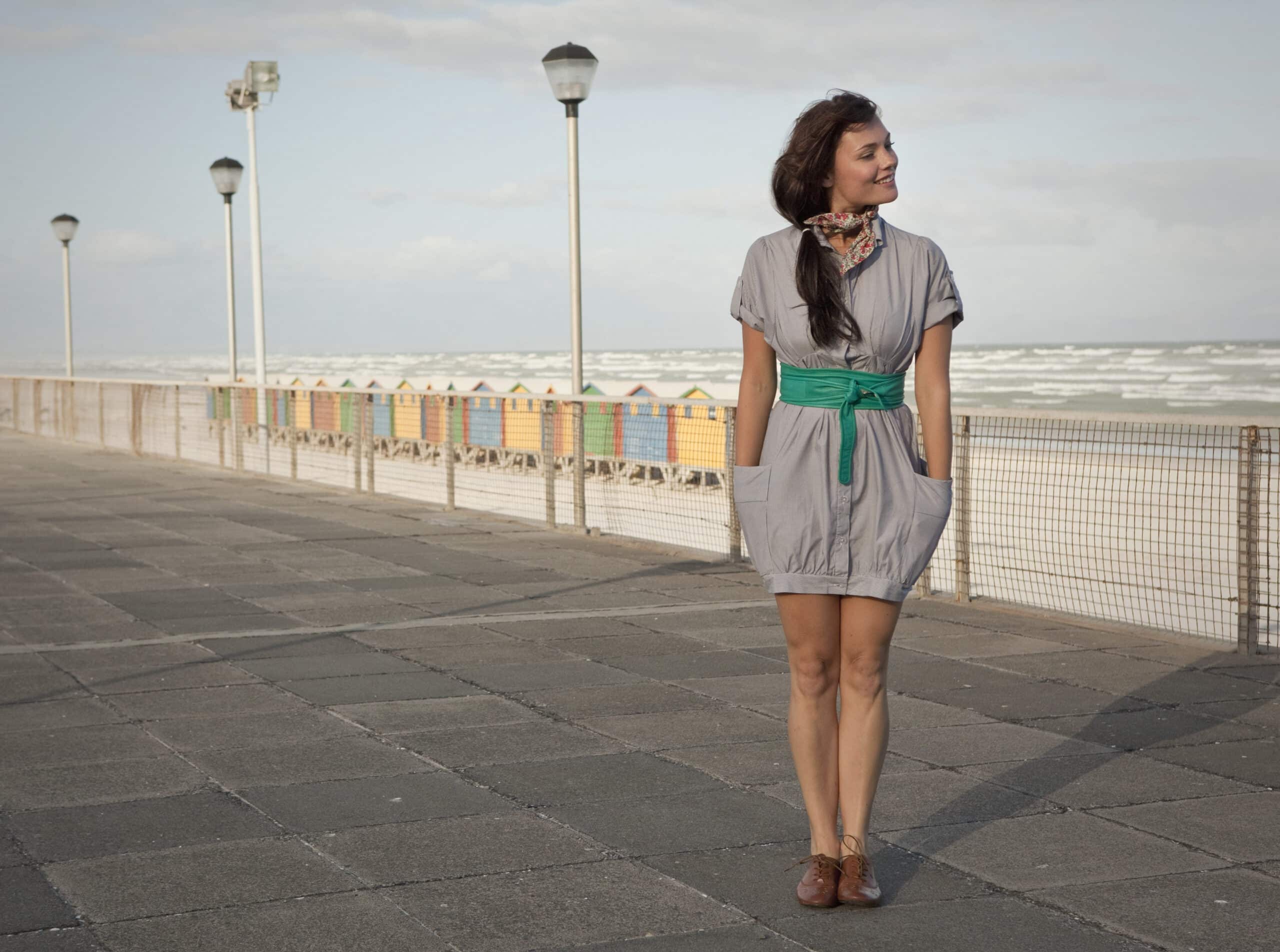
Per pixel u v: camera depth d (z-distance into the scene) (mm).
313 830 4121
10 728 5367
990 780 4613
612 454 11719
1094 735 5191
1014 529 12312
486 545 10992
